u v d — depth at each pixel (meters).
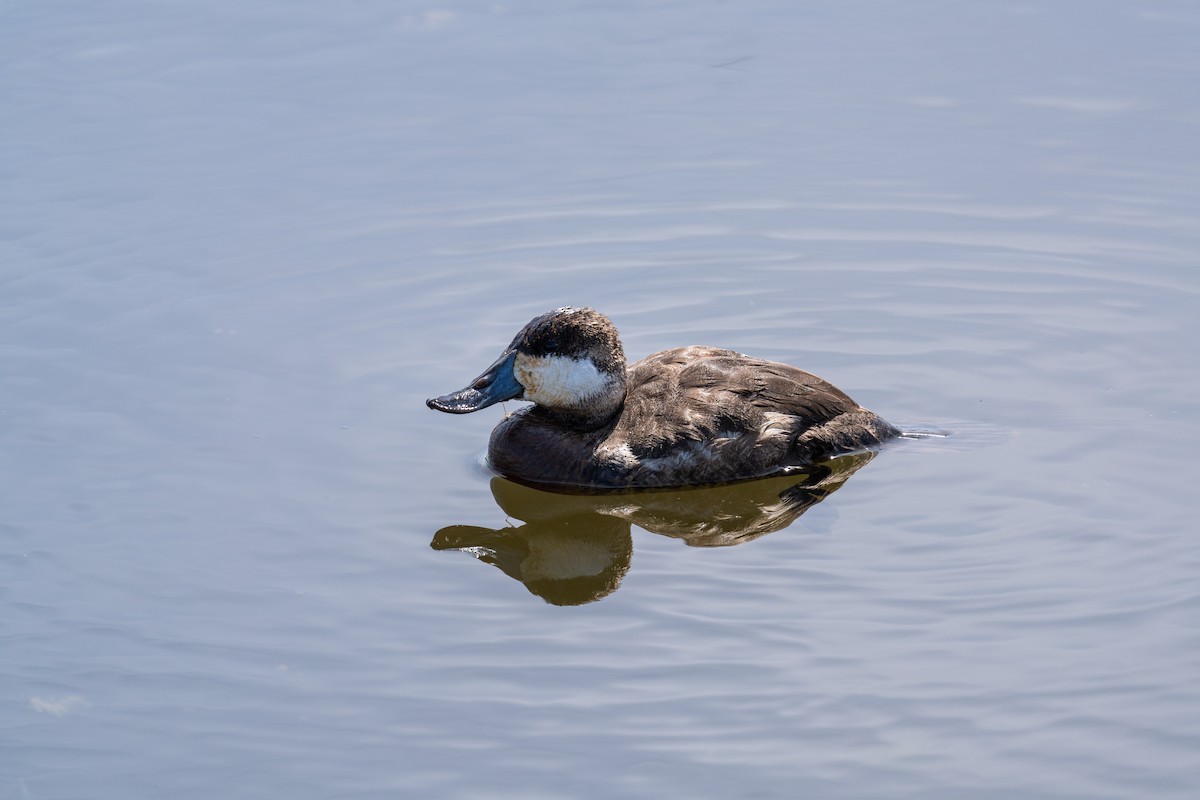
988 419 12.41
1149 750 8.17
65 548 10.70
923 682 8.81
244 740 8.57
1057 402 12.59
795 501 11.23
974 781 7.99
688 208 16.73
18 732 8.68
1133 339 13.62
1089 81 19.19
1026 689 8.70
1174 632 9.18
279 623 9.75
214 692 9.01
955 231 15.98
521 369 11.99
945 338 13.88
